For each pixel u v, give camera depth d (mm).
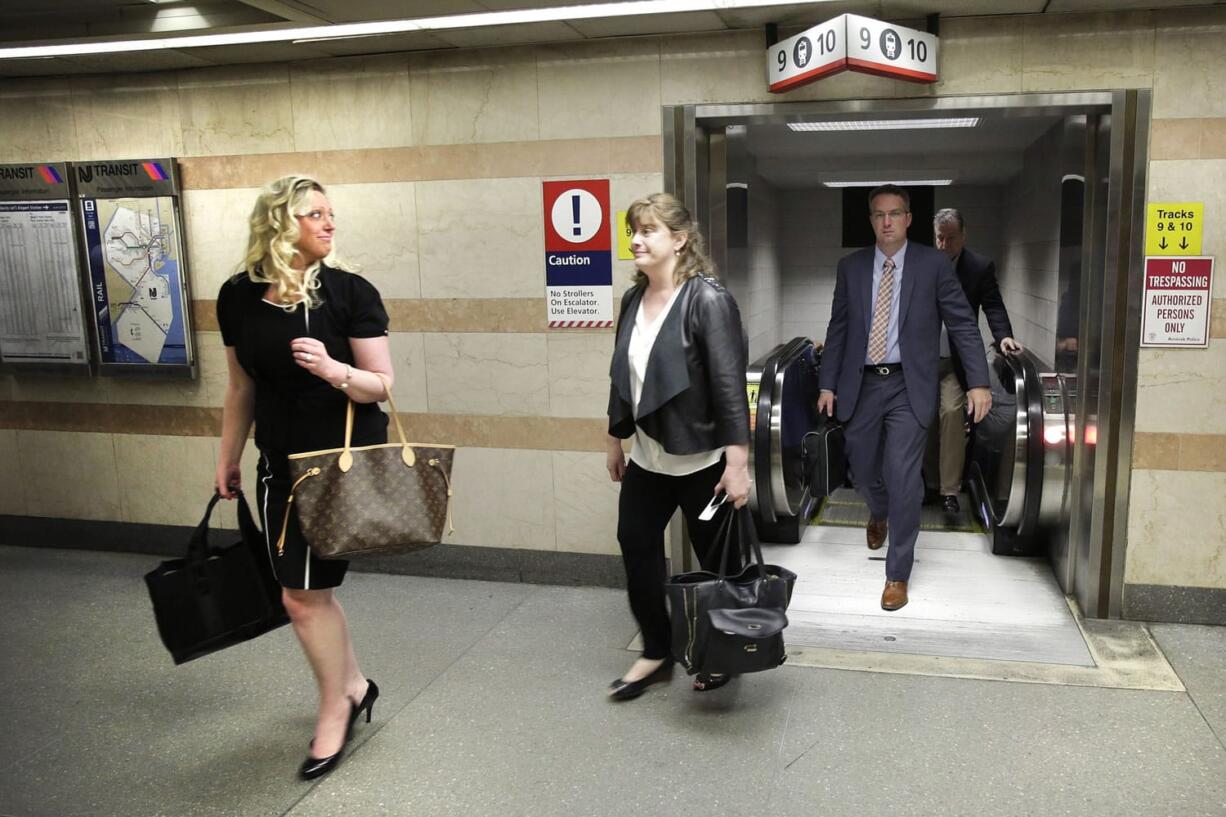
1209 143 3895
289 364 2914
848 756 3178
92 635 4406
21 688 3863
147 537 5566
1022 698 3545
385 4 3748
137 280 5262
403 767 3184
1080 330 4270
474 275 4812
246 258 2986
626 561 3582
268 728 3506
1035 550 5133
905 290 4316
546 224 4664
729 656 3152
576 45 4488
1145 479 4137
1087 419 4273
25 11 4297
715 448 3379
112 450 5527
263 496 3039
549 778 3092
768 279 9883
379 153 4844
